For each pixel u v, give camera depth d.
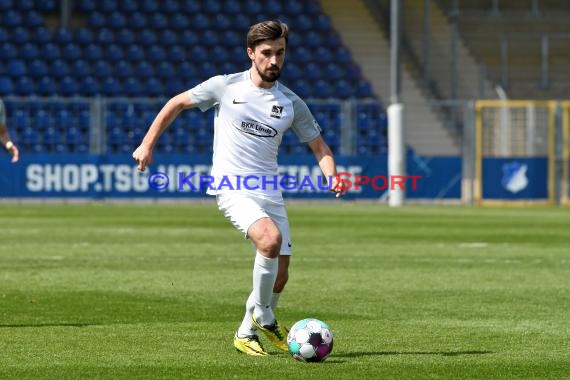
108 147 102.50
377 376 21.36
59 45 109.56
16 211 80.25
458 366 22.52
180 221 69.75
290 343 22.83
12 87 104.56
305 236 59.06
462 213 82.19
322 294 34.94
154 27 113.81
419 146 110.31
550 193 99.75
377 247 52.56
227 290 35.72
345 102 97.12
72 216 74.38
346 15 119.12
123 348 24.53
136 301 32.81
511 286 37.28
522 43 119.06
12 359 23.06
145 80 109.38
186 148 104.94
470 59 117.81
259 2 118.25
